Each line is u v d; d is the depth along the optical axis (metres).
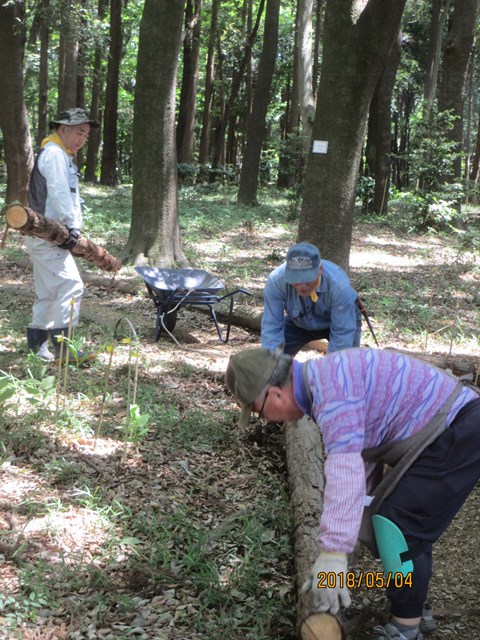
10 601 3.27
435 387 2.96
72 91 22.50
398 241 17.55
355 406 2.81
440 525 3.01
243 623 3.36
